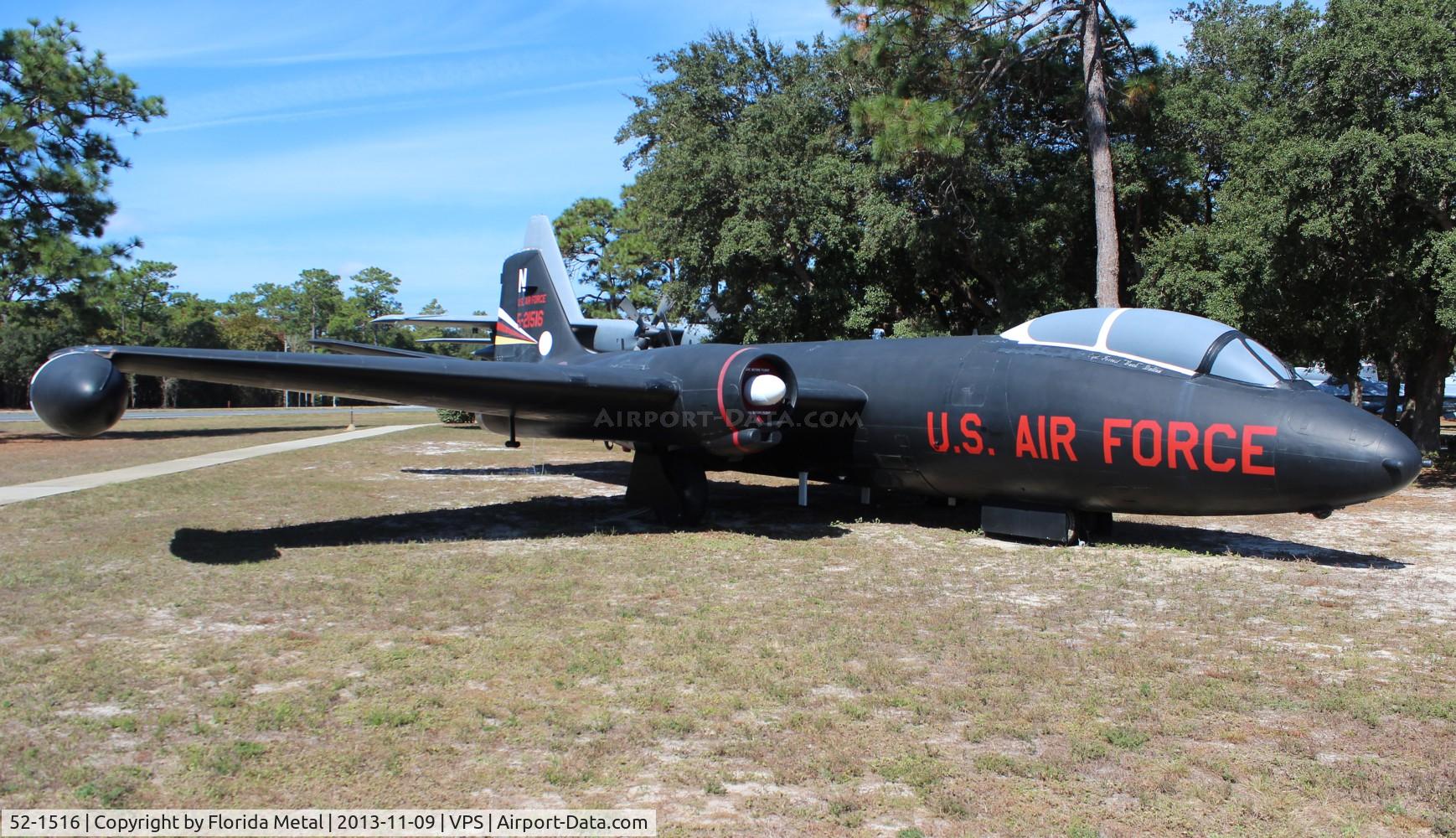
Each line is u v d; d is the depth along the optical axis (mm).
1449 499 14242
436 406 10484
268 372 8609
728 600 7316
